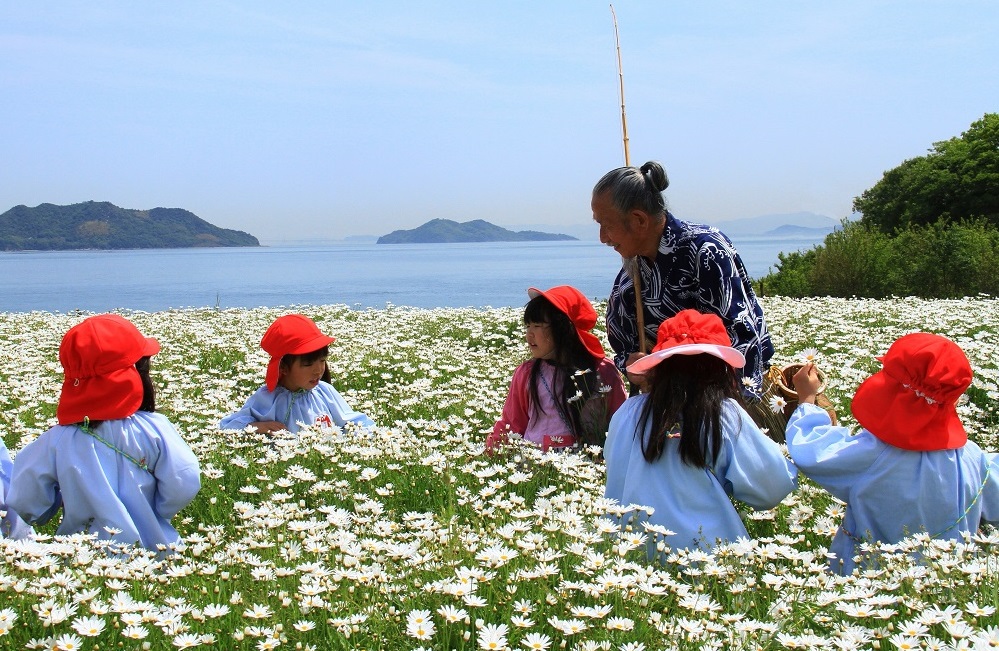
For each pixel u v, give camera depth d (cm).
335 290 6519
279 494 478
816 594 329
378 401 808
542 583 335
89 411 430
